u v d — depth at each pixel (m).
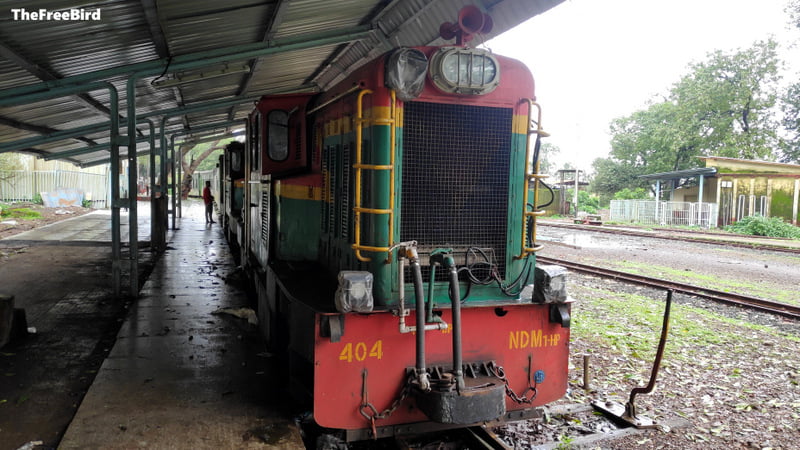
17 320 5.34
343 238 4.01
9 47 5.05
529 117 3.69
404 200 3.47
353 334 3.30
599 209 39.16
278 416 3.72
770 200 25.09
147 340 5.35
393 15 8.23
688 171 26.36
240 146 12.85
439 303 3.52
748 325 7.01
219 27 6.43
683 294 9.04
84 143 13.32
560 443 3.70
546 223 27.73
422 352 3.12
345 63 11.26
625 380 5.02
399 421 3.43
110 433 3.38
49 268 9.19
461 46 3.50
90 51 6.02
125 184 29.84
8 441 3.32
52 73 6.39
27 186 23.70
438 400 3.08
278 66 9.98
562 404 4.42
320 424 3.27
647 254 14.73
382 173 3.37
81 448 3.19
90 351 5.06
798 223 24.34
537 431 3.93
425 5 7.57
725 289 9.71
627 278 10.27
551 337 3.79
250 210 7.46
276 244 5.28
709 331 6.70
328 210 4.45
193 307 6.76
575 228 24.50
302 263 4.94
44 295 7.25
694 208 26.88
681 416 4.25
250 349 5.18
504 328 3.64
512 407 3.68
